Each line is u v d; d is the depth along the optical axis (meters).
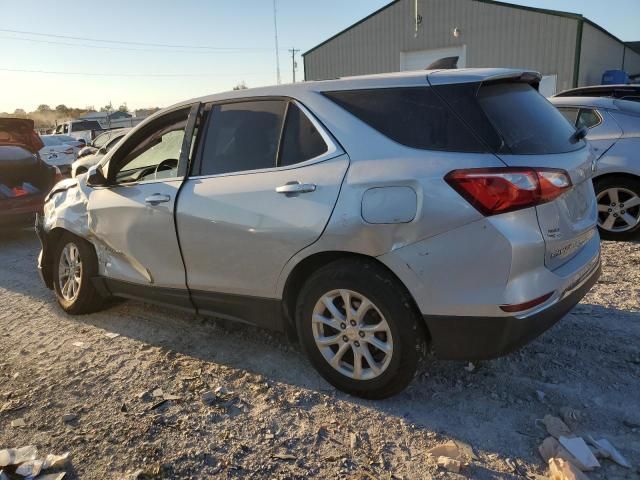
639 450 2.61
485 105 2.81
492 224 2.60
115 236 4.11
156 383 3.42
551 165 2.77
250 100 3.50
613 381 3.20
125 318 4.54
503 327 2.66
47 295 5.27
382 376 2.98
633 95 7.64
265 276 3.30
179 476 2.59
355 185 2.88
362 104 3.06
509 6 22.03
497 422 2.89
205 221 3.48
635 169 6.00
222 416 3.05
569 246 2.98
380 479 2.52
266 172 3.29
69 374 3.58
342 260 3.02
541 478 2.48
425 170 2.72
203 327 4.27
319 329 3.19
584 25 21.14
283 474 2.58
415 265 2.75
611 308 4.25
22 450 2.78
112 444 2.83
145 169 4.07
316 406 3.11
